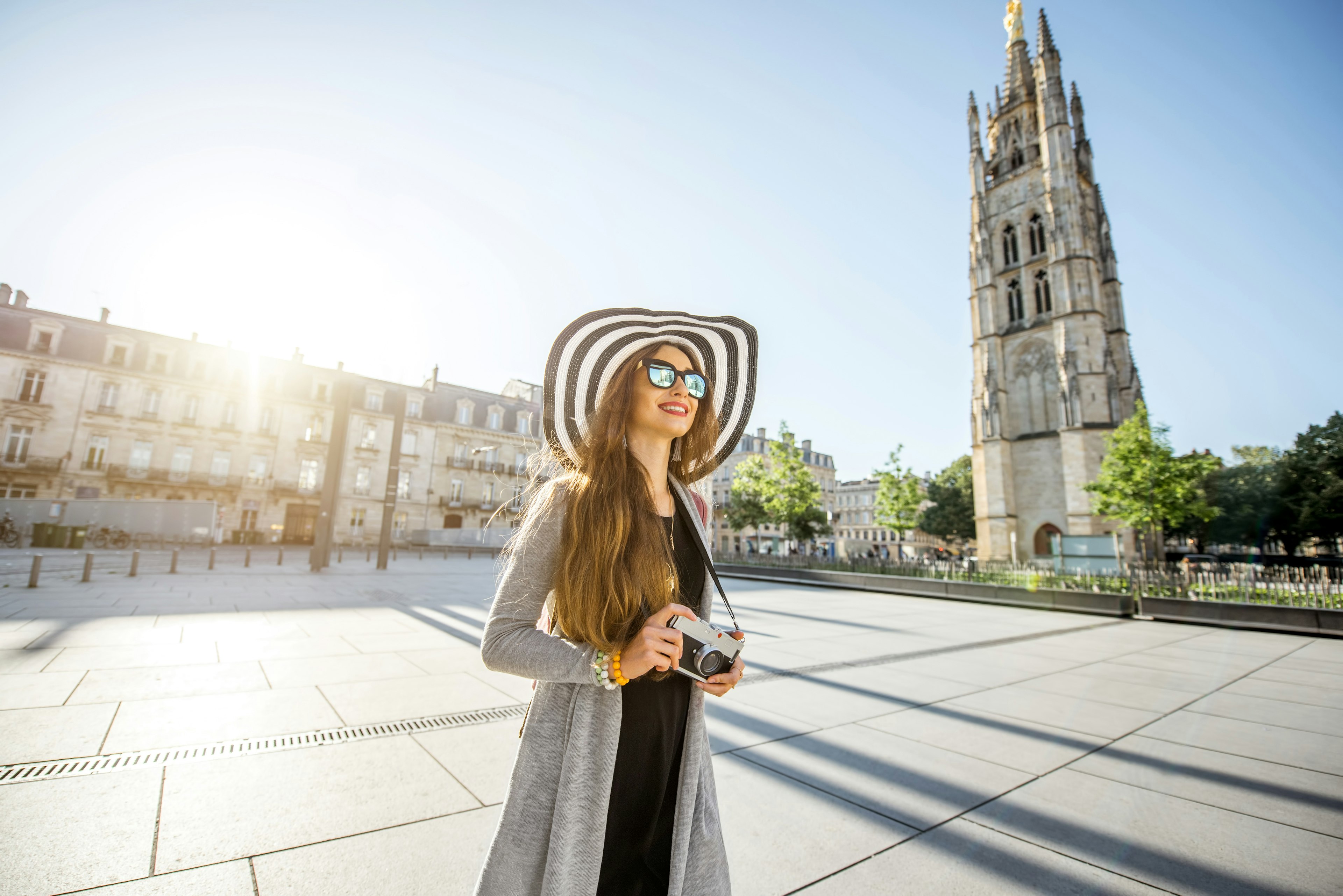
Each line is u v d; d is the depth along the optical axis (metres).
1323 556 40.25
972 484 56.59
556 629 1.27
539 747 1.19
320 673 5.53
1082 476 37.81
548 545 1.23
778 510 39.62
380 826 2.78
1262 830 3.02
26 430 33.50
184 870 2.36
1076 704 5.31
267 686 5.04
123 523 28.97
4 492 32.69
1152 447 30.25
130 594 10.57
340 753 3.65
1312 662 7.71
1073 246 40.56
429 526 44.03
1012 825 3.02
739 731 4.35
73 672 5.20
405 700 4.77
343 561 24.12
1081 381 39.09
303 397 41.28
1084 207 47.19
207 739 3.79
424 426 45.00
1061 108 42.22
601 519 1.22
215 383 38.44
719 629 1.20
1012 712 5.03
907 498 42.72
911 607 14.04
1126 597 13.17
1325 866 2.69
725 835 2.85
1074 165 41.81
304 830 2.72
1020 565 19.00
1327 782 3.63
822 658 7.26
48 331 34.59
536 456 1.53
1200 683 6.30
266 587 12.66
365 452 42.69
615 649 1.11
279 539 39.22
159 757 3.48
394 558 27.28
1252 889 2.50
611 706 1.17
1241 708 5.32
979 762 3.85
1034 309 43.81
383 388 44.28
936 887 2.47
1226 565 17.80
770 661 6.94
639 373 1.47
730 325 1.79
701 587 1.47
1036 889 2.47
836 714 4.84
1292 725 4.80
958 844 2.82
